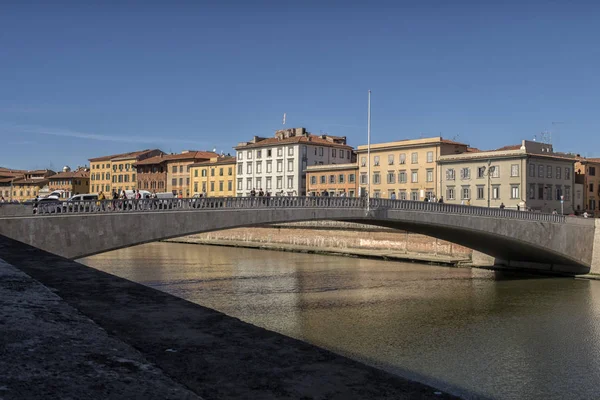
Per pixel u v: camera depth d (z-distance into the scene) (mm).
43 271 11109
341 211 49562
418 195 97000
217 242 109625
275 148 117000
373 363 28828
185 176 135375
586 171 96875
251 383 4703
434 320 39656
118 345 5605
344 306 44000
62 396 4012
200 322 6844
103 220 36688
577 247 65125
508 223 59844
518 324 38812
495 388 25562
